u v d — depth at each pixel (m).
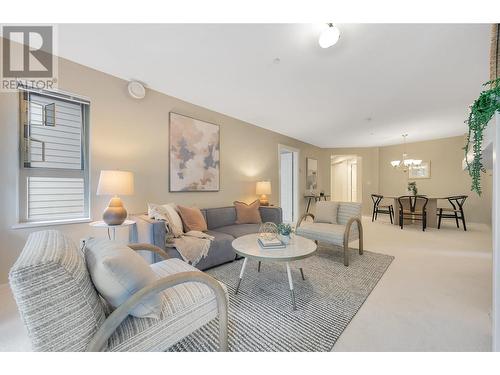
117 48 2.10
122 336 0.94
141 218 2.34
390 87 2.89
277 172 5.21
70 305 0.82
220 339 1.23
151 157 2.95
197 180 3.48
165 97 3.10
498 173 0.98
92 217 2.47
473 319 1.60
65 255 0.89
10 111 2.04
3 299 1.85
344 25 1.77
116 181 2.20
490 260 2.88
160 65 2.39
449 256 3.04
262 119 4.25
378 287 2.12
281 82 2.76
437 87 2.90
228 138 4.04
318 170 7.07
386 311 1.72
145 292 0.95
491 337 1.41
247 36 1.91
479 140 1.06
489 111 0.99
